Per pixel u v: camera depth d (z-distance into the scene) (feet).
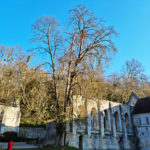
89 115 83.30
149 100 116.88
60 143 65.16
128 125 110.93
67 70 68.03
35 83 100.37
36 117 77.92
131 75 179.22
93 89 101.45
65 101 66.08
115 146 90.58
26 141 71.72
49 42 68.64
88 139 77.97
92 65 65.62
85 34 65.05
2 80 116.26
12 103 97.40
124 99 168.76
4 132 73.41
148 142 100.73
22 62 115.85
